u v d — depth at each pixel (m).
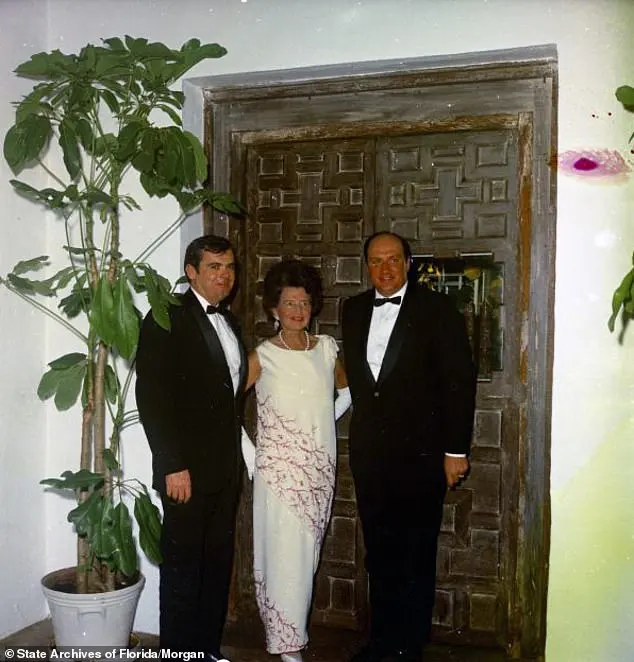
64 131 2.58
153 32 2.97
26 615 3.01
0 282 2.78
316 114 2.99
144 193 2.98
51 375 2.76
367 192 2.96
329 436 2.69
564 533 2.54
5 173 2.87
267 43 2.85
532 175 2.75
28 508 3.02
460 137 2.86
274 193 3.07
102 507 2.55
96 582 2.71
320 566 3.05
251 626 3.11
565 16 2.54
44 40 3.05
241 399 2.70
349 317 2.71
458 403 2.56
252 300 3.11
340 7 2.77
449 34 2.66
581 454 2.53
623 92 2.25
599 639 2.51
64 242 3.09
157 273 2.74
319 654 2.84
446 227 2.88
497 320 2.82
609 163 2.50
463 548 2.88
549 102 2.72
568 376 2.54
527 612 2.81
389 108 2.90
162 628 2.55
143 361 2.50
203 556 2.58
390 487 2.59
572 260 2.54
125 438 3.01
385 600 2.66
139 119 2.64
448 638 2.90
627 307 2.23
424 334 2.59
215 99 3.08
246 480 3.13
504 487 2.82
